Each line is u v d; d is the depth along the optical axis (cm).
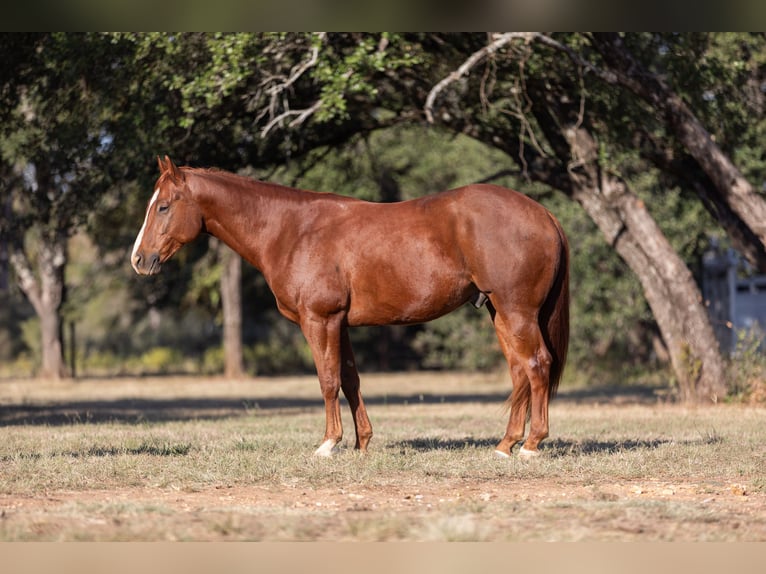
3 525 577
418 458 859
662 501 671
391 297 840
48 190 1777
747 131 1767
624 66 1449
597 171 1630
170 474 788
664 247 1644
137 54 1420
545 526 580
